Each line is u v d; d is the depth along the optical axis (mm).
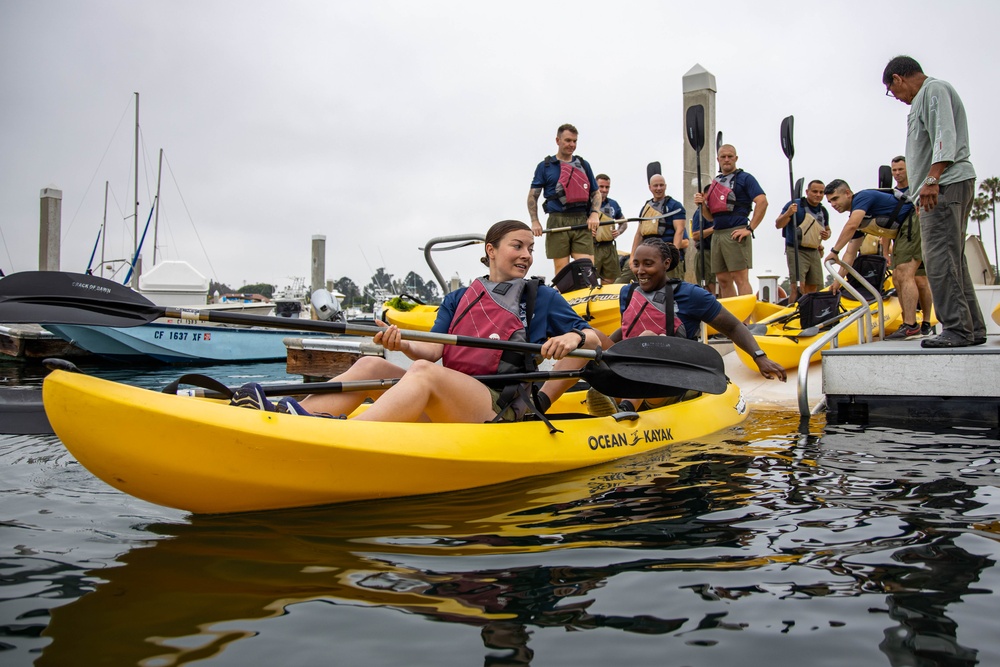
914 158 5453
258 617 1988
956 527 2721
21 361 13883
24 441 4660
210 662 1739
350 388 3674
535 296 4004
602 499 3211
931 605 2033
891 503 3080
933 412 5598
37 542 2607
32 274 3176
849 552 2473
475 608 2051
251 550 2521
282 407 3092
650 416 4637
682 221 9359
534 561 2420
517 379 3818
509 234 3984
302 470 2908
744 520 2869
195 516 2932
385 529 2758
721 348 8266
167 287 17438
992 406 5375
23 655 1770
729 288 9445
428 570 2336
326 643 1841
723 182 9016
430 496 3252
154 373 11945
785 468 3811
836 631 1891
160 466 2684
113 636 1872
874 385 5621
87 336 12672
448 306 4109
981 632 1866
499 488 3404
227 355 14320
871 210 7180
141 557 2453
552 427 3826
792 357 7457
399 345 3764
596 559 2436
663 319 5309
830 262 7012
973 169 5352
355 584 2221
